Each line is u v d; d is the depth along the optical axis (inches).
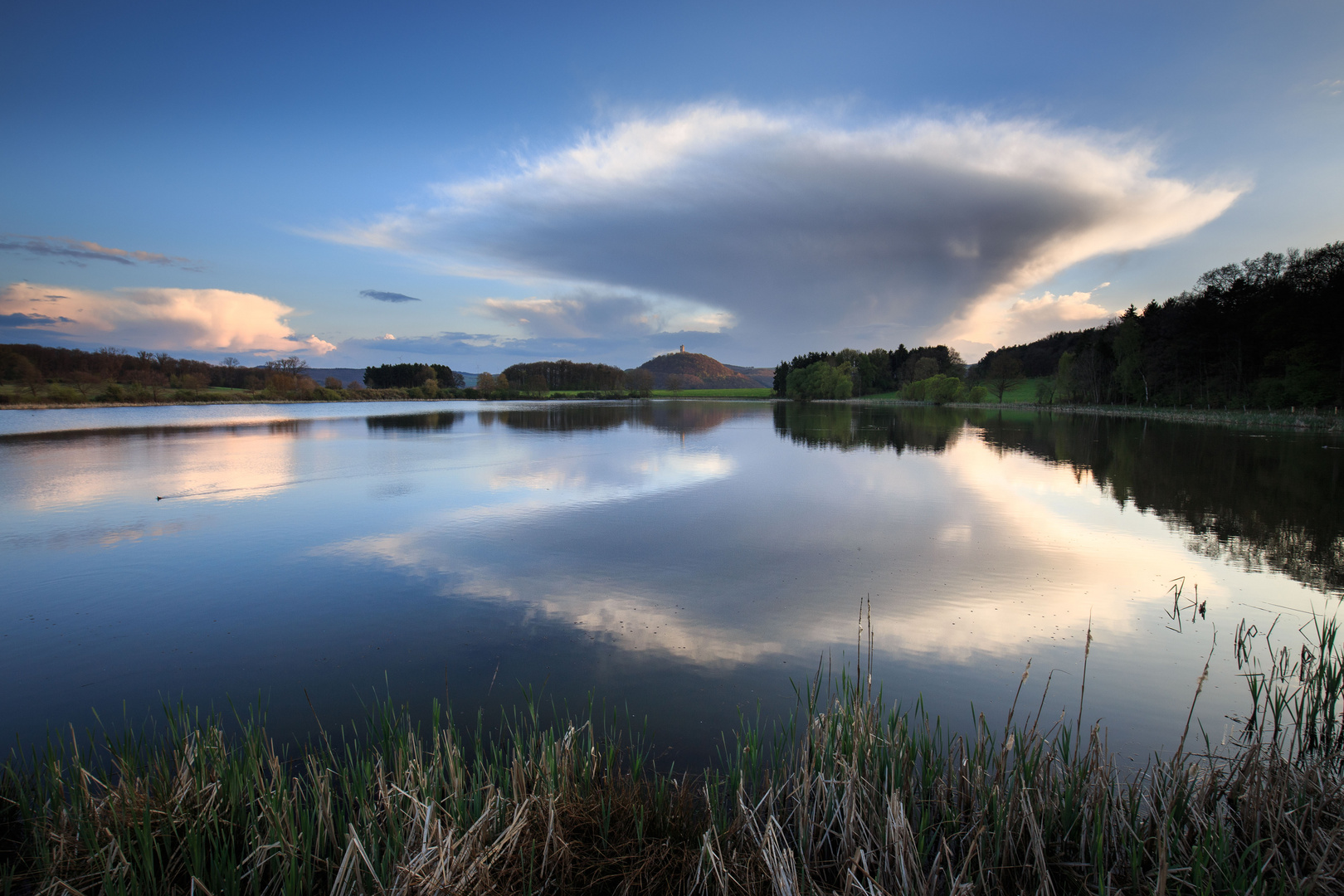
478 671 287.3
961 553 482.3
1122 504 668.1
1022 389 4586.6
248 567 452.4
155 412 2556.6
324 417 2281.0
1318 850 162.6
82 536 543.2
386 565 454.0
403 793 162.6
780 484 799.1
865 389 5669.3
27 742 232.7
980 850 154.3
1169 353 2506.2
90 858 154.3
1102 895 151.5
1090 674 283.3
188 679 284.0
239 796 174.1
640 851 164.6
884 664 292.2
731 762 209.6
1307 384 1827.0
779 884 149.6
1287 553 483.2
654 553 481.7
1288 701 257.8
